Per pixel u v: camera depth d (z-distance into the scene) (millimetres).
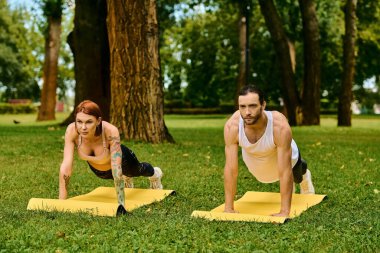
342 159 13023
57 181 9734
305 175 7934
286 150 6551
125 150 7492
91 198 7805
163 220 6098
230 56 52031
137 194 8016
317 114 29375
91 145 6977
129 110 15000
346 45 30078
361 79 47500
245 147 6648
